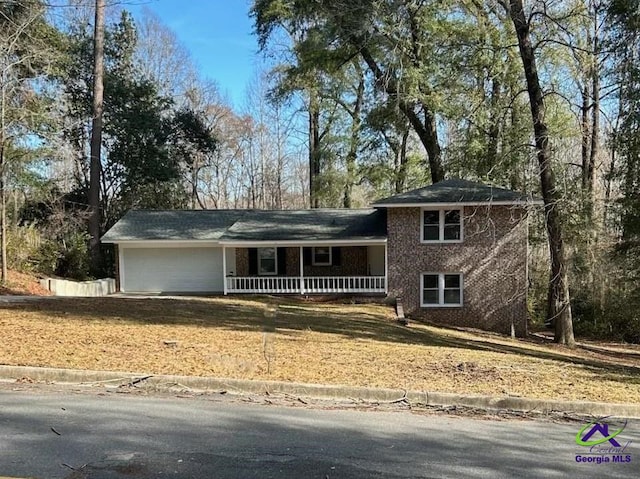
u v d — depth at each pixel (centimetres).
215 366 778
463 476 423
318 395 687
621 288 2194
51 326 1048
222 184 5303
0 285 1889
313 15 2308
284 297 2228
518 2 1586
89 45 3117
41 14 2075
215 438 491
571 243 2173
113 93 3173
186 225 2539
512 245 2077
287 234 2306
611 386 805
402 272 2139
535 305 2492
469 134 2364
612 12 1527
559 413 662
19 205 2484
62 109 2905
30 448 445
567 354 1524
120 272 2467
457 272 2108
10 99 2059
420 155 3134
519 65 2128
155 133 3353
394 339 1316
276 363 826
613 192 2153
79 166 3453
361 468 430
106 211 3328
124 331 1047
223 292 2395
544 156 1661
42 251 2386
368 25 2116
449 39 2258
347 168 3209
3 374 706
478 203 1923
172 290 2470
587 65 1670
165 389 683
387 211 2153
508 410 666
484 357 1062
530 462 464
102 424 520
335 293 2220
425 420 594
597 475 441
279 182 5369
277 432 518
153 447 459
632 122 1673
